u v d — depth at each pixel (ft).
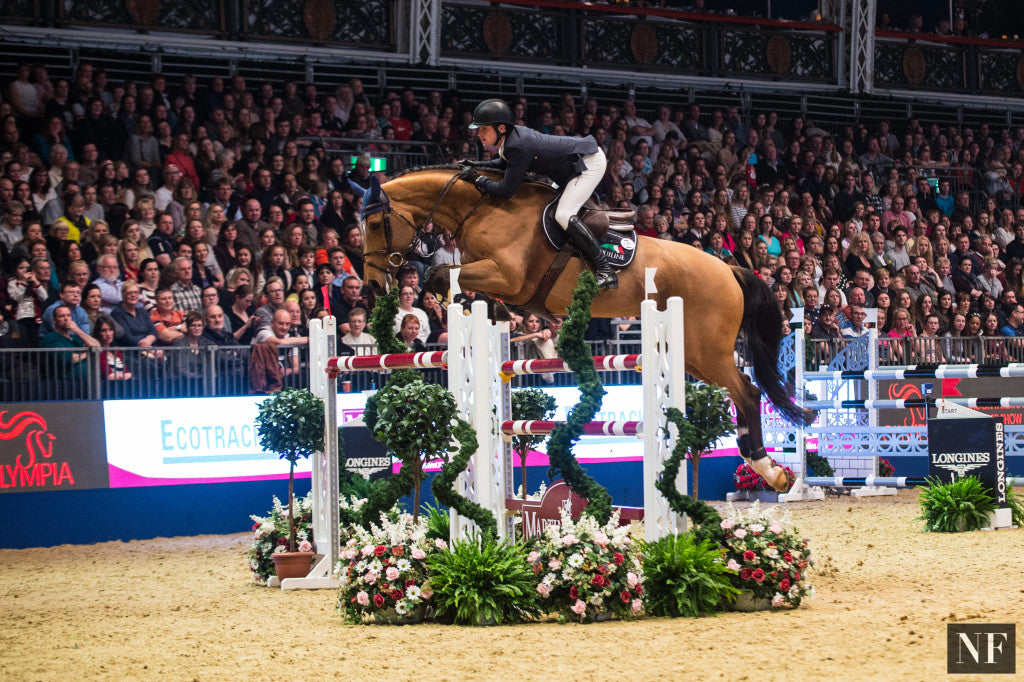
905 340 48.91
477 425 23.86
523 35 65.72
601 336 46.65
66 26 54.34
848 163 69.41
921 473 53.62
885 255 64.49
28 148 48.19
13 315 41.01
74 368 38.65
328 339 28.40
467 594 21.53
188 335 40.34
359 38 61.62
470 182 29.09
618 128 61.52
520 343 43.65
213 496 40.16
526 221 28.89
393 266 29.71
